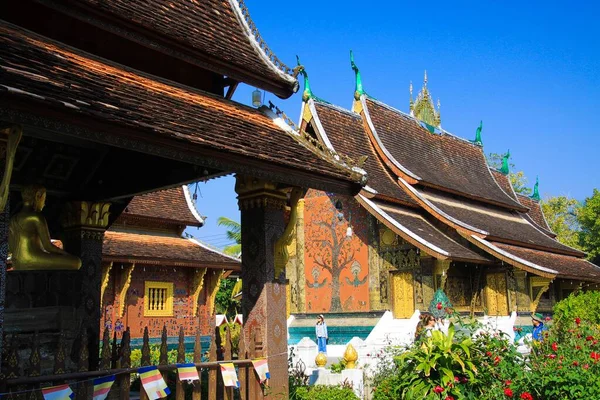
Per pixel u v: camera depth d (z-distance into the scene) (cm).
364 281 2125
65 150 891
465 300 2214
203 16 940
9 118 509
